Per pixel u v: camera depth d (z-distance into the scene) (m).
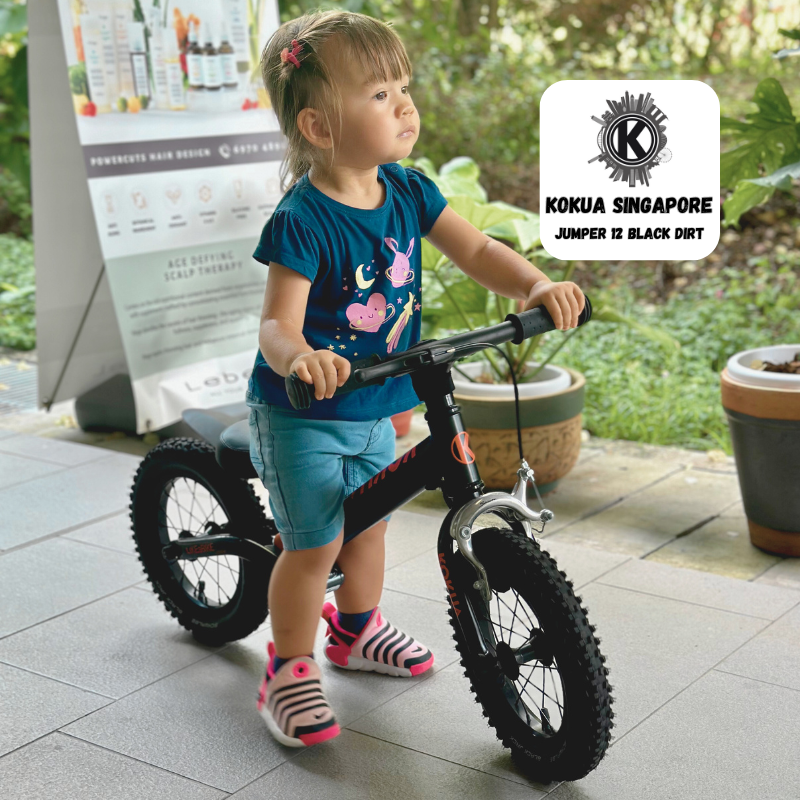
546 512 1.79
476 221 3.27
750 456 2.79
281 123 1.84
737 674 2.18
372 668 2.25
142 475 2.46
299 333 1.71
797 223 6.04
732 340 4.81
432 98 7.29
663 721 2.00
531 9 8.30
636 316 5.32
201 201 3.80
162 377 3.78
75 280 3.84
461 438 1.82
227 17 3.77
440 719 2.06
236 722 2.06
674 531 3.07
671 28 7.94
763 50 7.79
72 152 3.61
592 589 2.61
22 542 3.00
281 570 1.99
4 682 2.23
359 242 1.80
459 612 1.91
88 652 2.37
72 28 3.40
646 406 4.21
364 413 1.90
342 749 1.96
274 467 1.93
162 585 2.47
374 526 2.18
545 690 2.12
